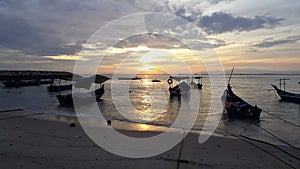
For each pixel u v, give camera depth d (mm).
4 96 40812
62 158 7812
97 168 7047
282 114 22922
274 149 9547
